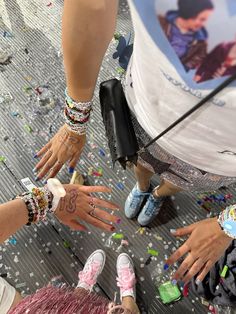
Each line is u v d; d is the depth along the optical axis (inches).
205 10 19.2
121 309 53.1
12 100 71.8
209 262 41.6
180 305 59.1
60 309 50.6
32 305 50.6
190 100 25.2
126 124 37.1
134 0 21.3
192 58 21.8
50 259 62.0
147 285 60.4
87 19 28.6
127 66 35.6
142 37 23.2
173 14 20.2
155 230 63.4
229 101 22.9
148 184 59.5
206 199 64.5
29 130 69.5
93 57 32.2
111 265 61.7
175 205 64.6
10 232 46.4
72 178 64.7
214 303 58.3
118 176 66.2
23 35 77.0
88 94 37.2
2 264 61.4
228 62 20.9
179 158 35.9
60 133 45.3
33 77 73.7
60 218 50.1
